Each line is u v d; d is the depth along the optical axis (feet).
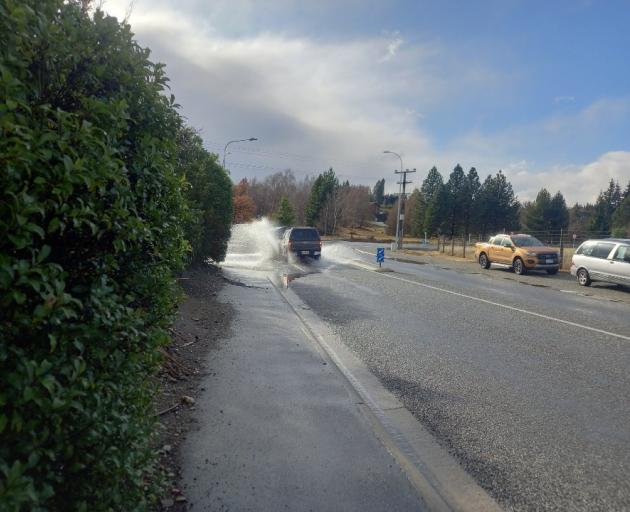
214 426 14.20
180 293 13.10
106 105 7.43
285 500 10.73
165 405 15.30
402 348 25.91
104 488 7.27
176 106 10.75
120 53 8.97
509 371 22.04
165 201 11.15
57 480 6.33
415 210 306.96
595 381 20.75
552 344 27.20
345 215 337.11
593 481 12.64
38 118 6.90
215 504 10.37
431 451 14.08
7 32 6.22
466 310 38.14
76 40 7.90
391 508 10.72
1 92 5.65
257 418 15.02
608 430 15.84
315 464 12.38
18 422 5.43
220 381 18.19
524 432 15.58
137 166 9.17
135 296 9.87
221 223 53.67
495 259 79.97
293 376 19.38
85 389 6.72
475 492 11.94
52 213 6.79
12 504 4.98
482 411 17.28
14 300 5.82
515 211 269.85
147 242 10.14
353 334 29.01
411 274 68.95
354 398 17.29
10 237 5.39
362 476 11.96
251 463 12.19
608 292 53.31
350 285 53.16
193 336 24.31
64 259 7.65
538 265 71.72
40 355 6.09
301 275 62.28
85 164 6.56
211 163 50.83
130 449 8.07
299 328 28.78
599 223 256.52
